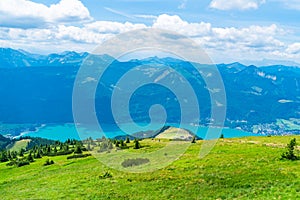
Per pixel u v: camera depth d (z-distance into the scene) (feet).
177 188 134.31
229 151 201.87
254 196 115.24
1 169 312.71
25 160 335.88
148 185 142.72
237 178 138.41
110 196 134.72
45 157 360.48
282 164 156.46
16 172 279.49
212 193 124.36
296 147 199.62
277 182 128.16
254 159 170.81
